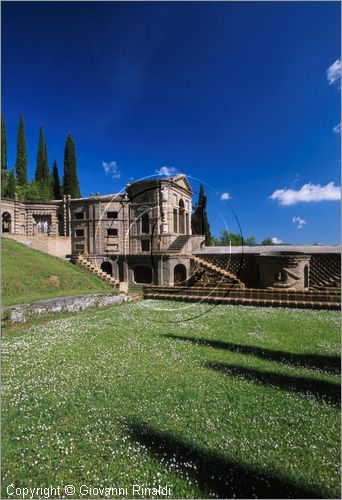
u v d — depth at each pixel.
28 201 46.12
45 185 65.56
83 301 19.03
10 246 29.64
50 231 46.88
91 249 40.41
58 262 30.03
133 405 6.57
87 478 4.55
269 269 27.22
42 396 6.95
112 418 6.07
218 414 6.22
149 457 4.97
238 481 4.50
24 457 4.96
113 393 7.12
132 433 5.57
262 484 4.44
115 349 10.49
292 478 4.54
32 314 15.42
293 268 26.02
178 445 5.25
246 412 6.30
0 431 5.59
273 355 9.84
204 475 4.61
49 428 5.70
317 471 4.68
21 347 10.71
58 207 46.19
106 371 8.48
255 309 18.45
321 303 18.14
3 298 17.81
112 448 5.17
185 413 6.26
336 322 14.50
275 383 7.71
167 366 8.89
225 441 5.37
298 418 6.07
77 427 5.77
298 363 9.12
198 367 8.80
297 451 5.11
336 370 8.56
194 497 4.22
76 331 13.10
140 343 11.22
